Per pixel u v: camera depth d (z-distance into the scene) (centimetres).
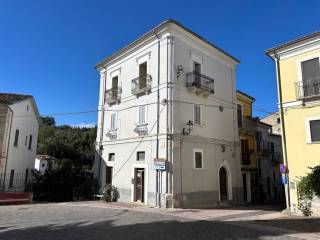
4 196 1745
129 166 1931
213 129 2012
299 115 1582
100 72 2477
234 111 2258
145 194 1741
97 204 1761
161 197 1625
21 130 2444
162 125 1719
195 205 1730
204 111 1964
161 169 1639
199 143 1867
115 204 1761
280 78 1694
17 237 802
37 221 1083
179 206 1620
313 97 1526
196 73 1881
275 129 3531
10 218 1151
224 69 2236
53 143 4606
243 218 1296
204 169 1862
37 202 1975
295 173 1552
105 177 2158
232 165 2128
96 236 827
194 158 1802
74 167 2475
